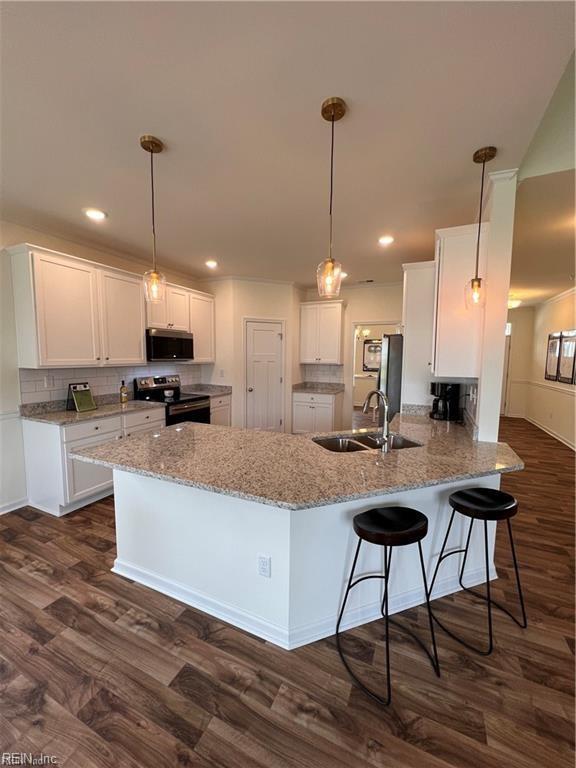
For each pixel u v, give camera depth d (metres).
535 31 1.17
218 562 1.87
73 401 3.37
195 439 2.31
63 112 1.60
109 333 3.47
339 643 1.71
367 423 4.35
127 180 2.23
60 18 1.15
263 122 1.67
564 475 4.13
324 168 2.07
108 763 1.21
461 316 2.37
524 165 2.06
